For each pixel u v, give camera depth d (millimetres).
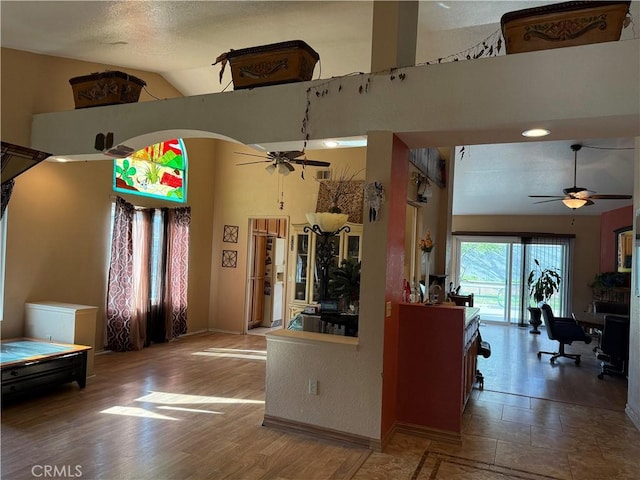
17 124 4633
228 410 3902
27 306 4848
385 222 3191
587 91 2656
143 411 3820
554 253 9836
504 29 2893
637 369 3918
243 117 3598
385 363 3262
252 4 3525
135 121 4070
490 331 9094
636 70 2574
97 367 5180
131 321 5996
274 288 8352
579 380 5410
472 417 4008
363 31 4160
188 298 7297
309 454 3104
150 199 6543
